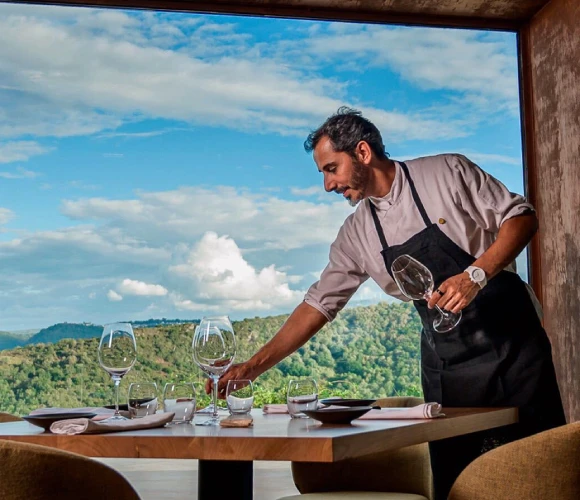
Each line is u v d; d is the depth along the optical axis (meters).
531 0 4.62
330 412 1.67
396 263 2.24
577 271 4.38
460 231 2.51
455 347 2.46
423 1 4.56
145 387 1.84
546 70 4.69
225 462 1.66
